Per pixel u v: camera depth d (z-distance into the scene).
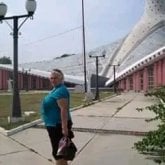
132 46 110.19
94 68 113.38
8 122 15.73
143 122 16.66
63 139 7.27
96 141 12.11
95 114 20.62
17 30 16.33
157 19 112.19
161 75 86.00
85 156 9.98
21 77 108.25
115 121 17.17
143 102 33.81
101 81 100.31
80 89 73.31
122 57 110.06
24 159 9.70
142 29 112.38
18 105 16.09
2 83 112.44
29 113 19.97
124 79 96.88
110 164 9.12
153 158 9.51
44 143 11.70
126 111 22.70
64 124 7.26
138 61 93.88
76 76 106.31
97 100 36.19
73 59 119.44
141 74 91.50
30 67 118.44
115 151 10.53
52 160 9.58
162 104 9.90
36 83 108.38
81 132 13.93
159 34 108.38
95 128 14.73
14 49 16.23
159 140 9.45
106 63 112.12
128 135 13.22
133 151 10.41
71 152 7.25
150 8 114.62
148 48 105.06
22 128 14.41
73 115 20.05
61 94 7.34
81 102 31.81
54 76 7.50
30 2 16.14
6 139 12.48
